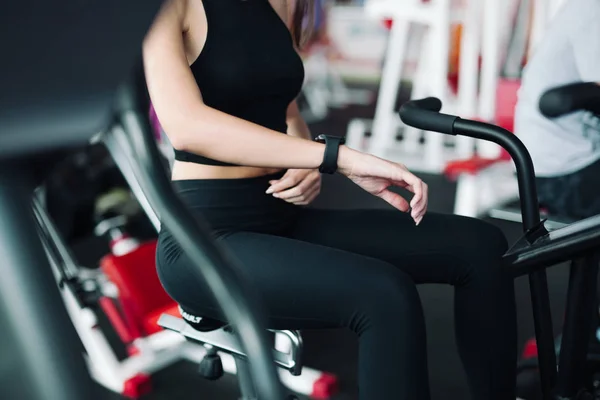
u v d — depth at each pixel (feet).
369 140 19.42
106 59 1.03
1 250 1.15
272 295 4.00
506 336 4.45
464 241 4.47
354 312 3.88
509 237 12.05
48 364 1.17
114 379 7.94
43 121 1.06
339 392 7.63
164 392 7.85
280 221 4.62
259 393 1.32
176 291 4.25
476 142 16.39
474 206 11.62
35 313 1.17
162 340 8.41
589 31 7.02
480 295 4.43
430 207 14.10
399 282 3.87
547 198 7.18
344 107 24.32
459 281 4.51
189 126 3.87
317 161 3.95
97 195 11.12
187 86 3.94
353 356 8.36
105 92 1.08
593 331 6.33
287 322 4.07
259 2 4.64
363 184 4.08
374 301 3.83
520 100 7.52
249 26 4.51
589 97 6.40
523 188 3.94
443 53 15.19
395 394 3.80
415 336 3.82
